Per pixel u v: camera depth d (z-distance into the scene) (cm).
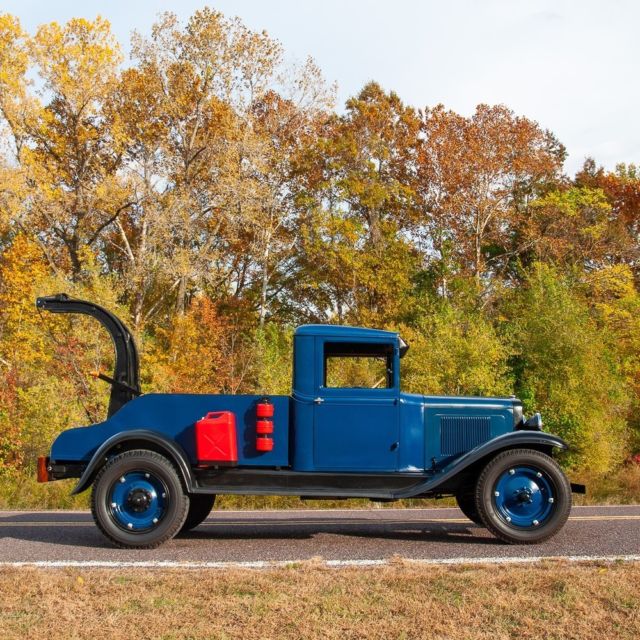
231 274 3978
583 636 480
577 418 2356
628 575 613
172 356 2459
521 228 4144
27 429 2033
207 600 556
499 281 3553
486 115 4222
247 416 860
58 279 2428
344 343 868
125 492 816
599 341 2542
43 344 2181
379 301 3538
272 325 2745
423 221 4134
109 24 3403
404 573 633
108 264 3756
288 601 550
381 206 3956
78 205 3362
